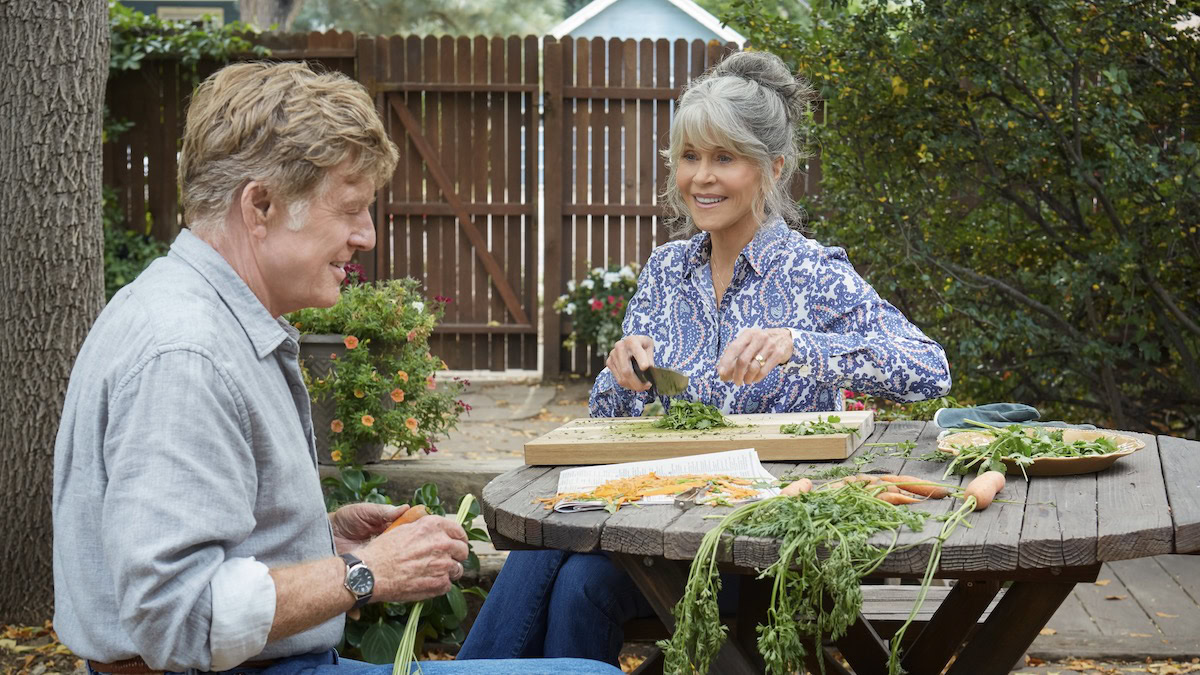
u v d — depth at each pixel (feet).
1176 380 18.20
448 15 81.00
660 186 29.04
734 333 8.89
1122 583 13.92
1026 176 16.99
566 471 7.18
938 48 16.37
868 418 8.29
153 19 28.22
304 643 5.57
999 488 6.19
